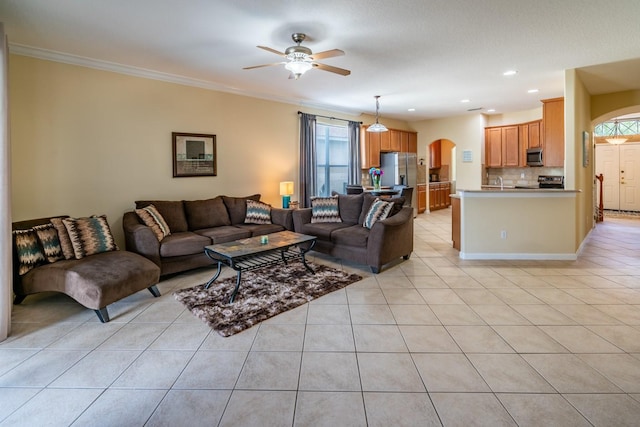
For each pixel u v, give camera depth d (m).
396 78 4.89
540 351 2.26
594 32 3.32
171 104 4.70
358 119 7.74
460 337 2.46
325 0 2.68
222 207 4.96
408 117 8.62
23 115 3.58
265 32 3.27
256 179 5.78
